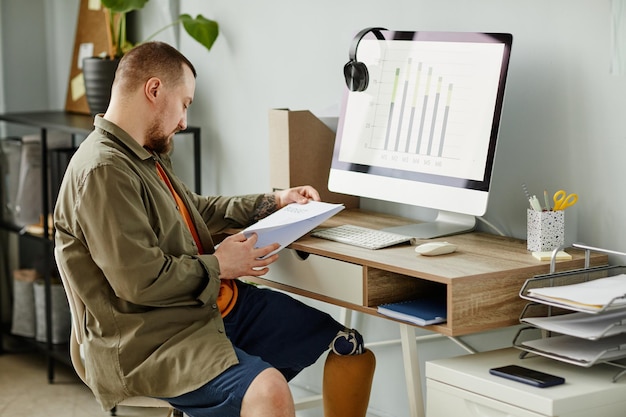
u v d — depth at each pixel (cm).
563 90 242
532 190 252
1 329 421
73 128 352
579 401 189
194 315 229
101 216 218
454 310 207
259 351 255
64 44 441
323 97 312
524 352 215
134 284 217
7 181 410
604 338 211
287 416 211
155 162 245
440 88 248
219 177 361
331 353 252
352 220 279
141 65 238
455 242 247
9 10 444
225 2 347
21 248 457
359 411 251
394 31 261
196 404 220
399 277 233
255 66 337
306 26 314
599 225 238
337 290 238
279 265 257
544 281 221
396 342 286
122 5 361
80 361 244
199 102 366
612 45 229
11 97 450
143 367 223
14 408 357
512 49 253
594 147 237
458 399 205
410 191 254
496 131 234
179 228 236
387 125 262
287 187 285
